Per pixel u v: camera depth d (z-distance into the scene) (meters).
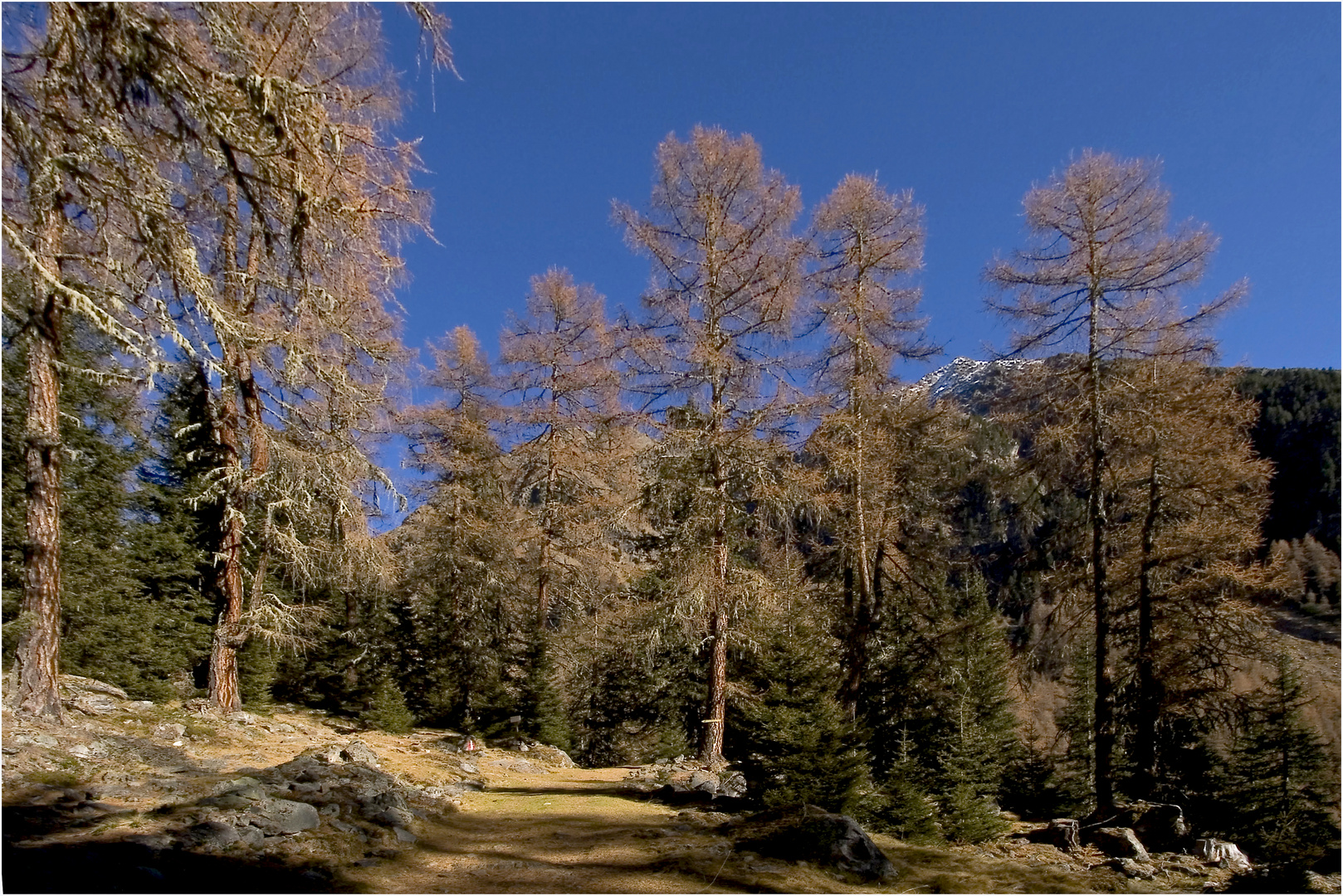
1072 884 6.33
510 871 5.61
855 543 13.30
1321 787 12.95
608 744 21.70
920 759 12.69
